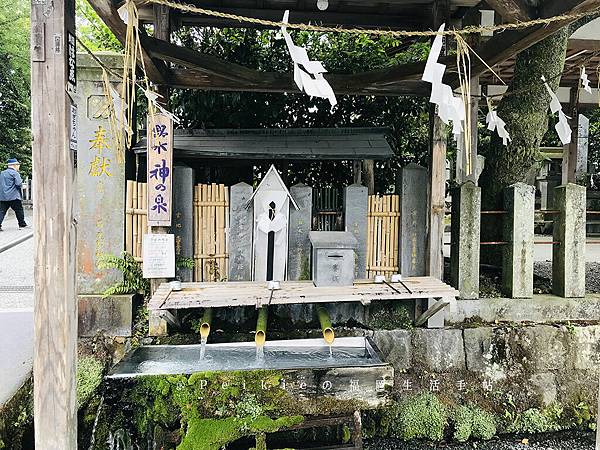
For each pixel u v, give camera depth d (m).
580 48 6.28
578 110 9.54
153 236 3.99
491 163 5.38
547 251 8.77
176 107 6.16
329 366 3.25
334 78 4.39
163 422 3.26
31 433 3.14
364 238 4.50
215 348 3.89
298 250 4.48
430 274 4.42
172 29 4.97
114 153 4.09
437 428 4.06
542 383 4.32
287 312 4.50
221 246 4.48
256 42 6.13
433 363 4.32
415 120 6.52
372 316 4.51
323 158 4.66
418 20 5.02
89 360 3.82
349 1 4.62
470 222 4.48
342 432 3.73
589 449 4.04
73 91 2.25
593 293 4.84
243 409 3.14
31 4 2.10
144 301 4.32
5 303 5.20
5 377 3.25
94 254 4.12
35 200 2.14
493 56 3.40
